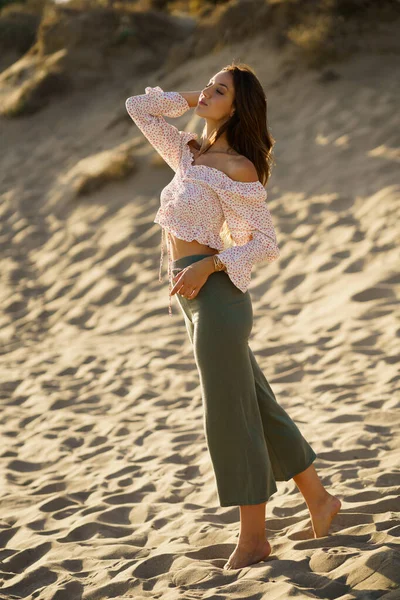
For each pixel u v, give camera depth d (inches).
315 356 333.1
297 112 661.9
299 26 750.5
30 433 291.4
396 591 123.8
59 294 523.8
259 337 378.9
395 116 603.2
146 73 904.9
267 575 140.9
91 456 258.4
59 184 715.4
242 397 149.1
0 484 241.6
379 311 369.4
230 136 153.4
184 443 255.1
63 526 198.7
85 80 910.4
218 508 197.3
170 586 147.9
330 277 433.4
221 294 148.1
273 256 152.4
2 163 806.5
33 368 384.2
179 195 150.6
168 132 164.1
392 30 734.5
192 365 355.9
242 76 152.5
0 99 940.6
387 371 299.0
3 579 168.6
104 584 152.6
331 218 503.5
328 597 128.6
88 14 984.3
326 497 160.6
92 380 355.3
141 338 418.3
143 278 511.5
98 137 781.9
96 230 608.4
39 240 626.2
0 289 546.3
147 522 194.2
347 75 685.9
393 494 180.7
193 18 1013.8
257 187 148.7
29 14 1155.3
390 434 233.1
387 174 535.5
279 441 156.8
